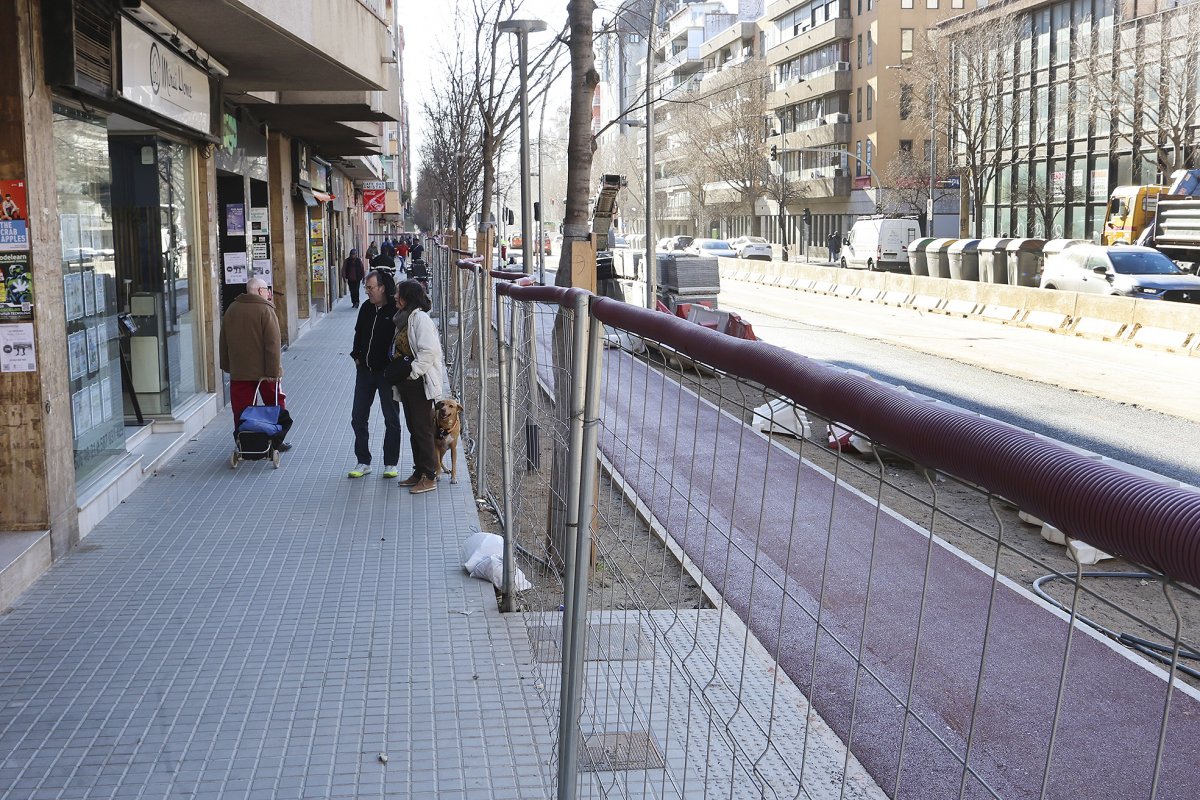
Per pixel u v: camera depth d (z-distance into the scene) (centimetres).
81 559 736
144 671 545
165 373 1154
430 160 4781
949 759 480
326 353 2073
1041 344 2439
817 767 313
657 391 321
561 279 875
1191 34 4272
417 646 579
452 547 768
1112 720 514
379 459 1083
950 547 741
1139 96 4556
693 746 334
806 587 609
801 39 8431
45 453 716
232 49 1151
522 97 1836
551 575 572
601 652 389
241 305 1034
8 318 705
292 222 2328
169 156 1196
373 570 714
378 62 1423
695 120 8644
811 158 8494
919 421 168
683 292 2670
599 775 363
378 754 457
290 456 1095
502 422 702
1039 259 3572
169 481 977
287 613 631
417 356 933
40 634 596
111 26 843
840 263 5634
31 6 713
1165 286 2734
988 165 5781
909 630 614
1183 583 115
